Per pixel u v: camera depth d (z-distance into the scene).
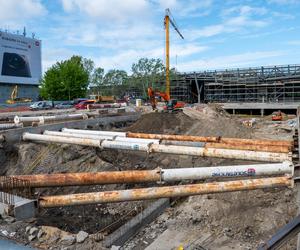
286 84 72.75
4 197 11.13
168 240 13.09
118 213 16.91
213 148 16.94
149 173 12.90
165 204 16.45
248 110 68.19
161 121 31.81
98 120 30.69
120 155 22.91
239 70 78.19
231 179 16.70
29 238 9.66
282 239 5.10
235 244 12.21
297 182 12.16
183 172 13.08
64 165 21.58
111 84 109.69
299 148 15.51
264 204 14.26
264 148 16.77
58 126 26.42
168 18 50.44
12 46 81.88
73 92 75.81
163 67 99.62
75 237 10.10
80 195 11.38
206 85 83.94
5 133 22.30
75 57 86.50
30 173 20.86
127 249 12.87
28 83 87.44
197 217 14.45
